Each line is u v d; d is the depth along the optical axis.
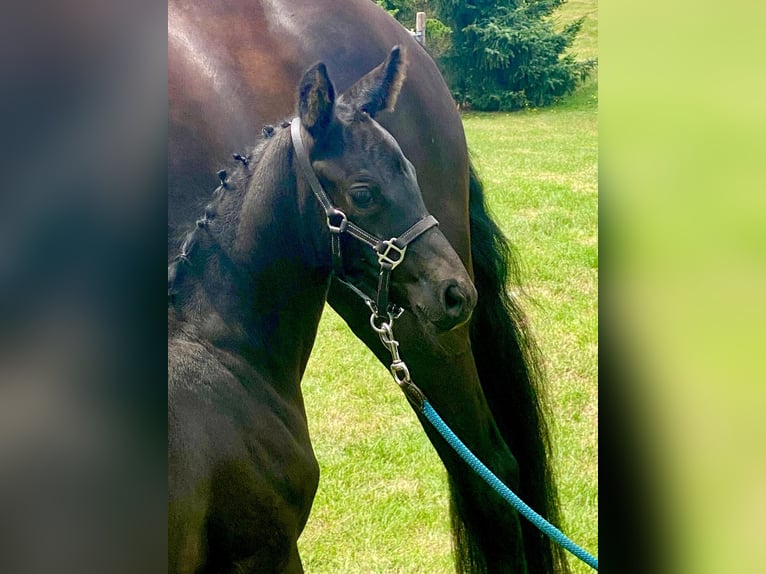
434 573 3.58
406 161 2.29
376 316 2.36
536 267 6.77
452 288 2.23
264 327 2.27
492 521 3.21
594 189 9.37
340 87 3.05
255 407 2.18
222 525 2.11
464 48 15.59
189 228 2.59
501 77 15.70
